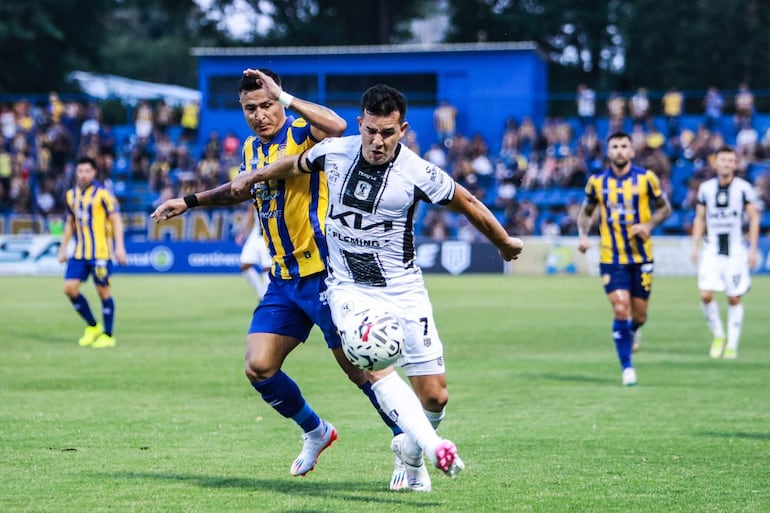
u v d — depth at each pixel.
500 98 77.00
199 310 41.91
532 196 73.31
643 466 14.29
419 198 11.85
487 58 78.81
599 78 100.81
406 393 11.68
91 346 29.70
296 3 104.31
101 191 29.30
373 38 103.50
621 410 19.23
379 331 11.34
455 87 79.38
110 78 102.19
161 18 148.38
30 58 95.94
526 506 12.01
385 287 12.05
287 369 24.95
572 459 14.76
